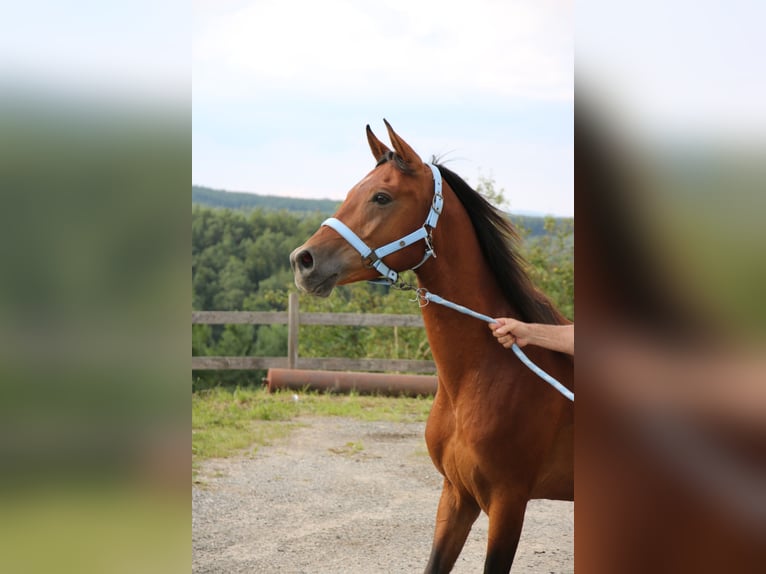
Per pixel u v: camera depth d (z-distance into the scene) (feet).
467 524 7.88
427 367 24.89
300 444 17.80
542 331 7.04
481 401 7.25
